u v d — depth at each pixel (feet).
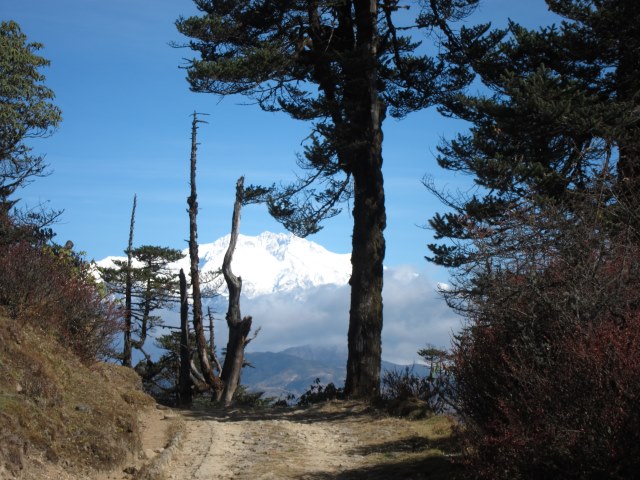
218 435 48.32
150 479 33.30
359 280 71.46
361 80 72.23
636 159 39.24
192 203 93.61
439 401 54.34
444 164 69.51
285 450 43.14
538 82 62.49
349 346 70.90
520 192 59.82
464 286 32.09
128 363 108.68
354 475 35.42
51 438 31.40
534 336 27.68
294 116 75.56
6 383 32.65
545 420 24.47
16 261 44.42
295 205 76.84
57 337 46.16
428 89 79.51
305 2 72.54
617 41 67.26
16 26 85.40
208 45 76.54
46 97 85.15
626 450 22.25
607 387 23.34
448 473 32.32
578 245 28.76
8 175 81.15
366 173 72.95
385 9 77.46
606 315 26.30
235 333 91.56
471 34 73.20
